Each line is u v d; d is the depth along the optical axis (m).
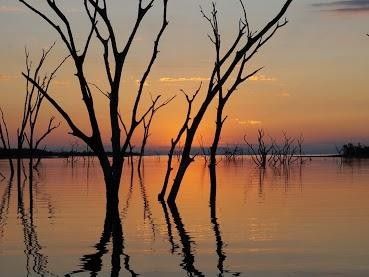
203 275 8.09
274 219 14.02
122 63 13.38
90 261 9.04
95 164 63.03
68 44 13.11
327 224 13.06
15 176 35.69
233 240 10.98
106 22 13.23
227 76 17.02
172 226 12.91
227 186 26.20
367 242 10.69
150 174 39.38
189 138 17.92
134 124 13.66
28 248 10.15
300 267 8.62
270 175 36.47
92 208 16.61
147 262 8.95
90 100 13.17
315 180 30.30
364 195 20.48
